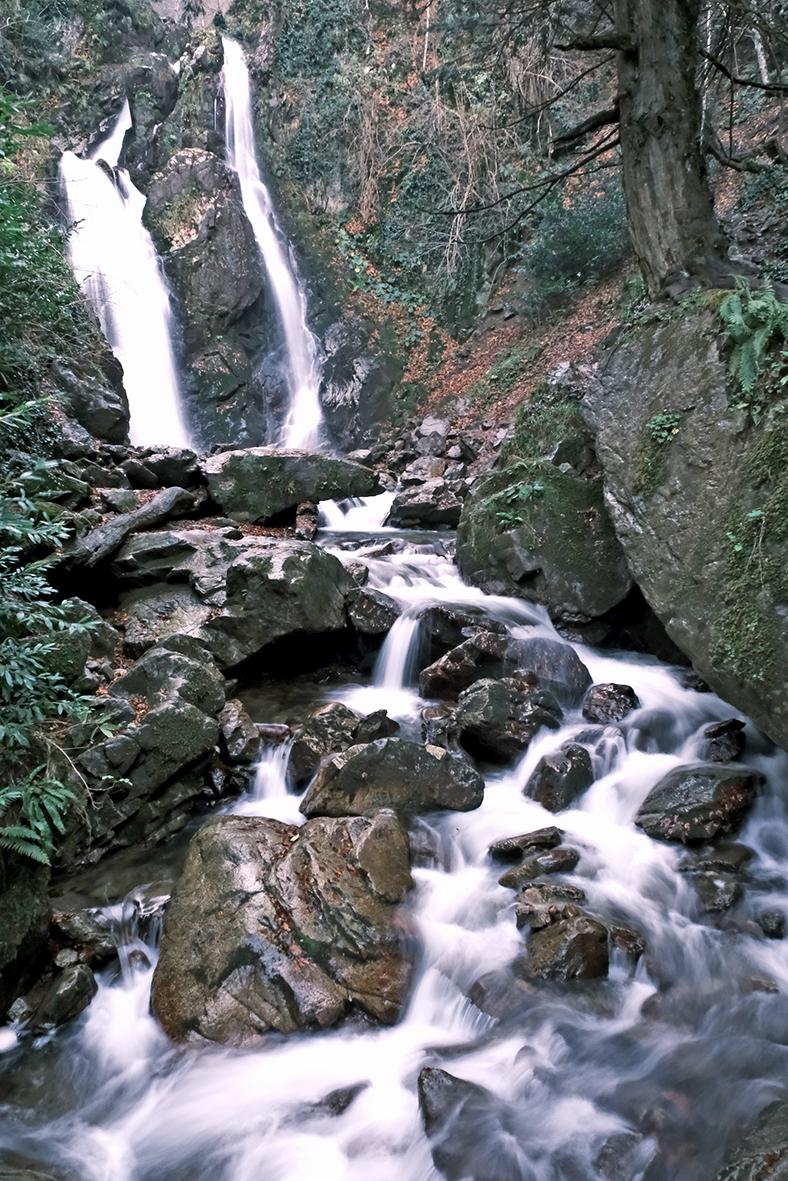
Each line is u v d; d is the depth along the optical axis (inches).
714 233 260.5
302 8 740.7
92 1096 138.5
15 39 634.2
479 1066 138.1
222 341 652.1
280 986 147.2
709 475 202.5
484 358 628.1
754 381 195.3
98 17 682.8
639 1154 119.0
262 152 743.7
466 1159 119.9
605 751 225.6
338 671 291.9
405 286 694.5
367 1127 128.8
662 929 164.7
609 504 240.7
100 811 190.9
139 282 633.0
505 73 639.8
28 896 159.6
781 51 358.9
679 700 255.0
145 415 606.9
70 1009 150.7
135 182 674.2
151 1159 127.6
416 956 158.1
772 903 170.1
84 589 287.7
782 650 163.0
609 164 312.5
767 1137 113.3
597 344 473.7
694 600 193.6
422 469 515.2
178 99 709.9
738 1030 141.6
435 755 204.7
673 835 189.9
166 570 288.4
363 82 714.2
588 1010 146.7
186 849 196.1
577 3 541.3
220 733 223.5
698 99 264.1
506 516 320.2
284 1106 132.8
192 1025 145.2
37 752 184.5
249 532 379.6
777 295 217.3
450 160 683.4
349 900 160.2
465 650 261.3
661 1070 134.1
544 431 351.3
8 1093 137.8
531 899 167.5
